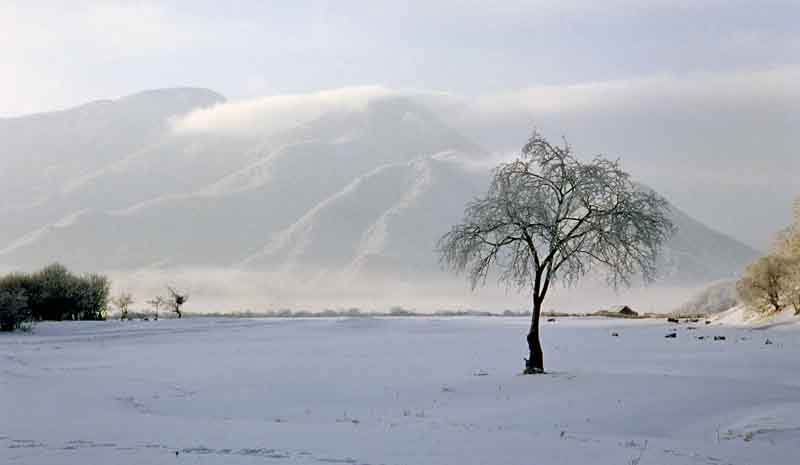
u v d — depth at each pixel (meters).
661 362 40.53
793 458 17.78
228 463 15.04
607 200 33.88
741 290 81.75
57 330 70.50
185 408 25.88
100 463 15.09
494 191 34.84
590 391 28.06
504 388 29.75
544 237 34.03
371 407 26.36
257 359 44.41
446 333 72.81
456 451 16.62
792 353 45.66
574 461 15.98
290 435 18.55
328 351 50.66
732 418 23.42
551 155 34.56
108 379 32.81
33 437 18.03
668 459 16.59
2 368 35.72
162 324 80.12
